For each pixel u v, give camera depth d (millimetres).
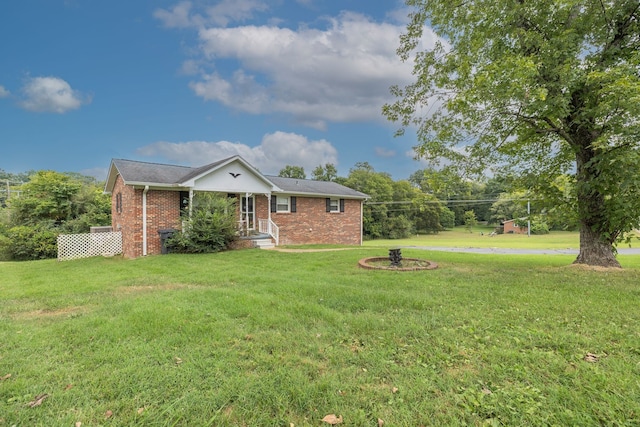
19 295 5898
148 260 10703
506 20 7238
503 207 51531
